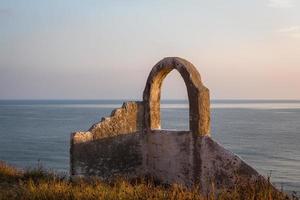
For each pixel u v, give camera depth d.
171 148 11.67
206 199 9.11
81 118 124.62
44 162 43.69
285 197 8.84
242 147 53.84
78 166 12.29
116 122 12.55
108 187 10.38
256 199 8.60
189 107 11.19
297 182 31.81
